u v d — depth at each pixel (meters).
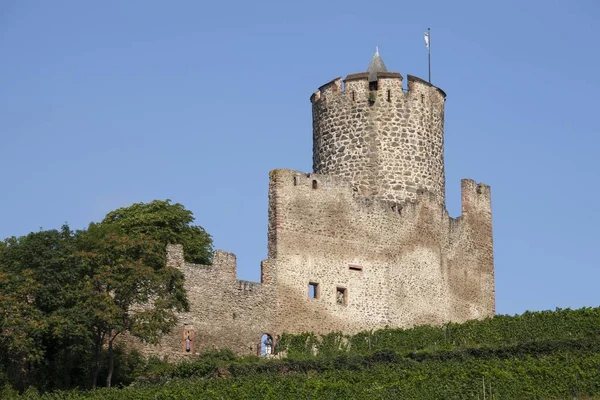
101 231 83.69
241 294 81.25
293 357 78.94
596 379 69.38
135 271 72.56
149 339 73.00
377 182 89.25
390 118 90.19
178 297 75.25
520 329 81.75
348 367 74.50
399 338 83.31
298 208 85.06
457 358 76.12
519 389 67.94
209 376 73.12
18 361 72.50
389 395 66.62
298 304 83.50
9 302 70.38
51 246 74.31
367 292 86.19
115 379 74.25
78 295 71.81
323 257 85.19
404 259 88.44
